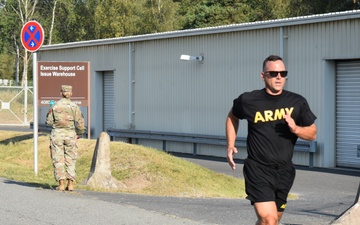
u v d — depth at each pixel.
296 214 12.91
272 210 7.41
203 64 28.64
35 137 19.00
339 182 19.77
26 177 17.61
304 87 24.09
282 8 51.62
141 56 32.25
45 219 11.04
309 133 7.50
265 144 7.53
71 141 14.54
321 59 23.42
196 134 28.36
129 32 69.94
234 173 21.98
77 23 77.25
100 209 12.05
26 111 50.00
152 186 16.88
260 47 25.83
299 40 24.23
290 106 7.56
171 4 70.25
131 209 12.14
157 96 31.27
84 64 25.47
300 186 18.84
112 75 34.78
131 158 18.33
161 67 30.98
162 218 11.23
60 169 14.52
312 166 23.77
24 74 73.12
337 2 46.78
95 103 35.47
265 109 7.56
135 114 32.75
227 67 27.41
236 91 26.98
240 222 11.27
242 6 72.69
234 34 27.05
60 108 14.51
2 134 29.97
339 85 23.44
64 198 13.38
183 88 29.72
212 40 28.12
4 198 13.26
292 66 24.50
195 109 29.06
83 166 19.86
